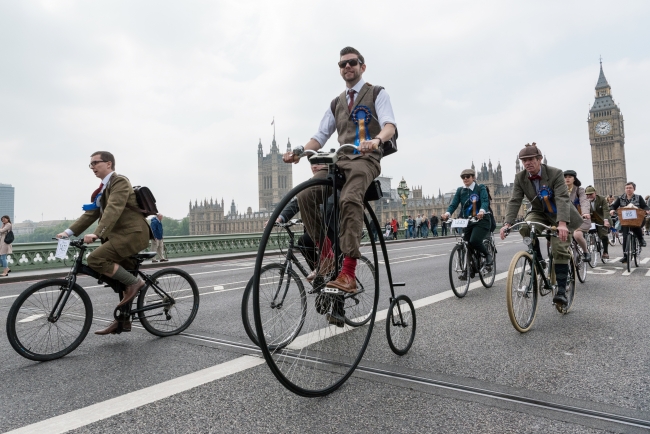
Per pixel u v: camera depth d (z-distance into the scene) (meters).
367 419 2.60
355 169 3.00
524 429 2.46
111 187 4.35
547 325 4.88
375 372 3.37
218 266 14.73
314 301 3.37
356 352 3.74
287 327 3.40
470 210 7.08
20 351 3.75
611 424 2.52
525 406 2.76
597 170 138.25
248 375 3.33
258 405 2.80
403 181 41.44
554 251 5.04
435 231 37.28
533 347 4.04
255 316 2.51
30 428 2.55
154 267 15.20
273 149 169.88
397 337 3.82
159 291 4.67
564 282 5.04
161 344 4.32
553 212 5.08
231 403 2.84
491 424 2.52
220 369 3.48
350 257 2.98
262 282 3.26
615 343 4.14
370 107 3.30
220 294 7.62
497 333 4.54
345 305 3.62
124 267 4.50
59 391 3.14
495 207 107.25
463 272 6.77
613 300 6.22
